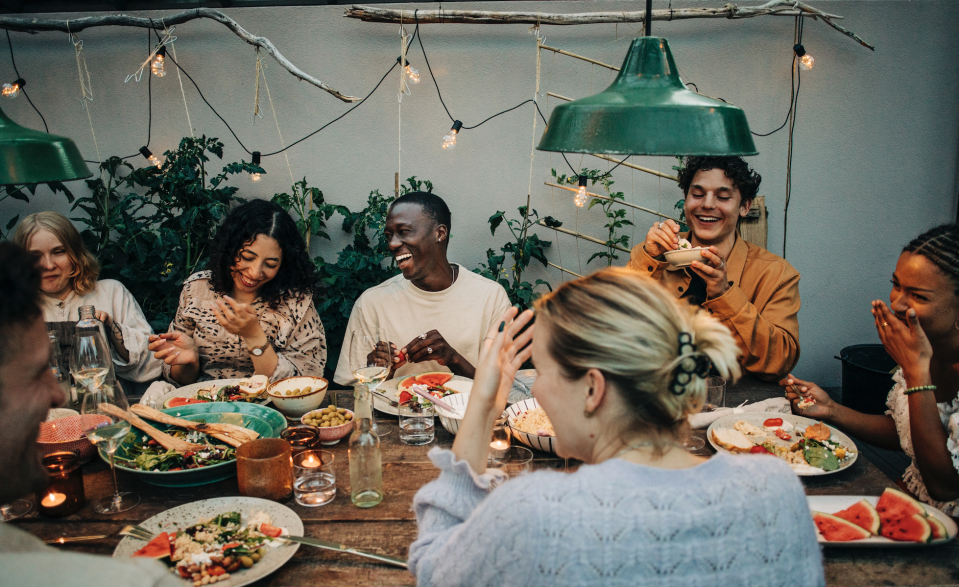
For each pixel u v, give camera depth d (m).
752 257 2.50
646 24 1.45
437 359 2.34
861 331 3.78
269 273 2.40
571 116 1.33
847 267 3.73
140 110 3.63
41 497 1.42
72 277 2.48
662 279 2.54
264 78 3.60
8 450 0.72
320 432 1.75
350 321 2.64
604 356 0.88
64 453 1.47
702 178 2.38
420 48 3.57
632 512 0.78
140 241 3.43
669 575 0.77
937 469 1.57
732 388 2.20
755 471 0.85
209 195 3.40
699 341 0.88
